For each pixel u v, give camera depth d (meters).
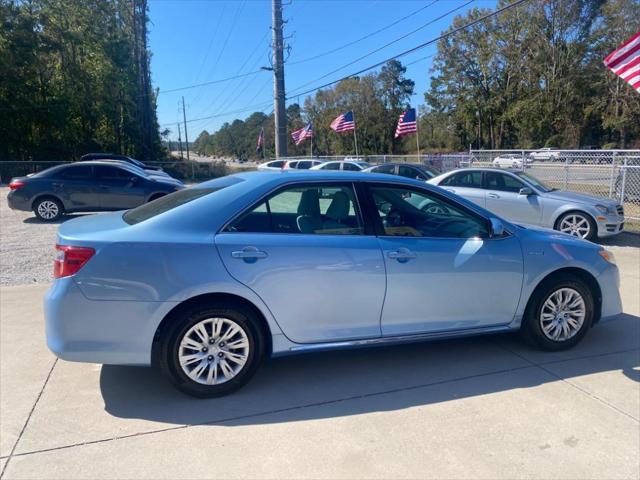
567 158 15.50
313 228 3.68
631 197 13.48
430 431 3.04
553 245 4.21
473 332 4.05
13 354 4.19
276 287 3.47
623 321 5.10
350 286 3.63
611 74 51.91
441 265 3.84
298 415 3.24
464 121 67.31
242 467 2.70
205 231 3.43
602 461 2.74
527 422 3.14
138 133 47.03
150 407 3.34
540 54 54.78
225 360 3.45
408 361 4.10
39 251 8.64
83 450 2.85
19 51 34.88
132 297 3.24
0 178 30.06
